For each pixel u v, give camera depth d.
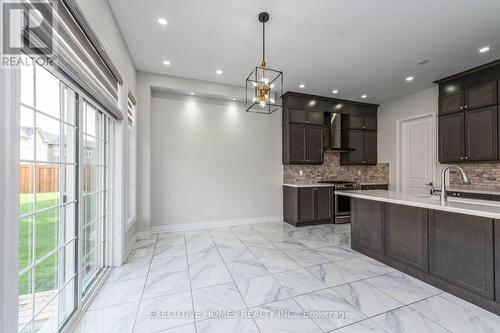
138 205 3.80
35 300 1.41
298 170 5.20
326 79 4.18
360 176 5.85
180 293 2.13
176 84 4.08
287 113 4.88
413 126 5.03
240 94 4.57
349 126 5.44
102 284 2.30
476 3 2.25
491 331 1.60
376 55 3.31
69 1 1.41
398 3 2.26
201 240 3.73
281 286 2.25
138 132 3.83
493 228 1.82
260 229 4.43
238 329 1.65
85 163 2.12
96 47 1.89
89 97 1.94
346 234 4.08
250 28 2.68
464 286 1.99
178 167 4.37
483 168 3.90
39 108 1.40
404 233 2.54
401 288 2.20
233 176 4.78
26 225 1.32
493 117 3.47
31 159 1.34
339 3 2.26
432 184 4.38
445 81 4.12
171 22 2.57
